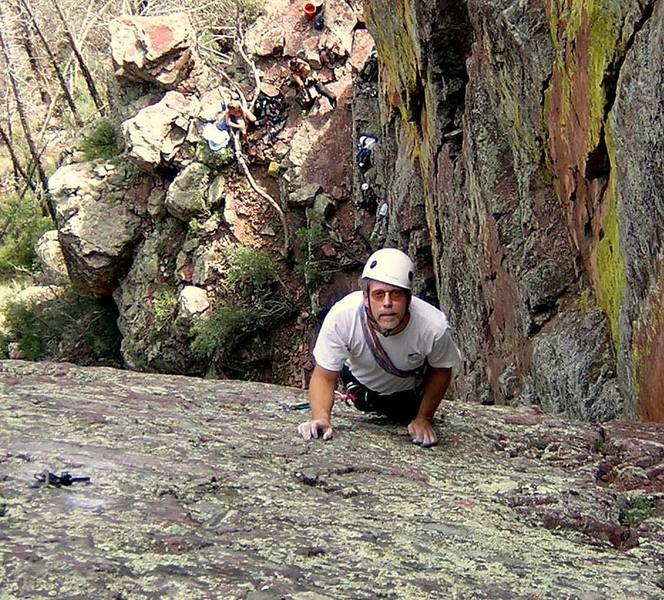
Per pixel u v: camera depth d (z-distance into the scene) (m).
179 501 2.81
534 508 3.22
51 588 2.06
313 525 2.70
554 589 2.33
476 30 9.95
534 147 8.18
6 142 30.14
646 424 4.69
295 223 19.14
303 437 3.87
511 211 9.01
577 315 7.50
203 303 18.80
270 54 20.31
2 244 28.83
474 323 10.75
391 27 12.96
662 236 5.05
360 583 2.24
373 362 3.87
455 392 11.83
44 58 32.22
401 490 3.27
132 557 2.28
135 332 19.91
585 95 6.42
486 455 4.00
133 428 3.67
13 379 4.59
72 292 23.14
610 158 6.16
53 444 3.24
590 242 7.20
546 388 7.46
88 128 22.98
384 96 16.22
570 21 6.64
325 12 20.30
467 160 10.47
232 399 4.72
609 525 3.16
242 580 2.20
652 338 5.37
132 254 20.64
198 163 19.33
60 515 2.54
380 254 3.60
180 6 26.28
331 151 19.20
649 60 5.00
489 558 2.56
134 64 20.17
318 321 18.55
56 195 20.73
